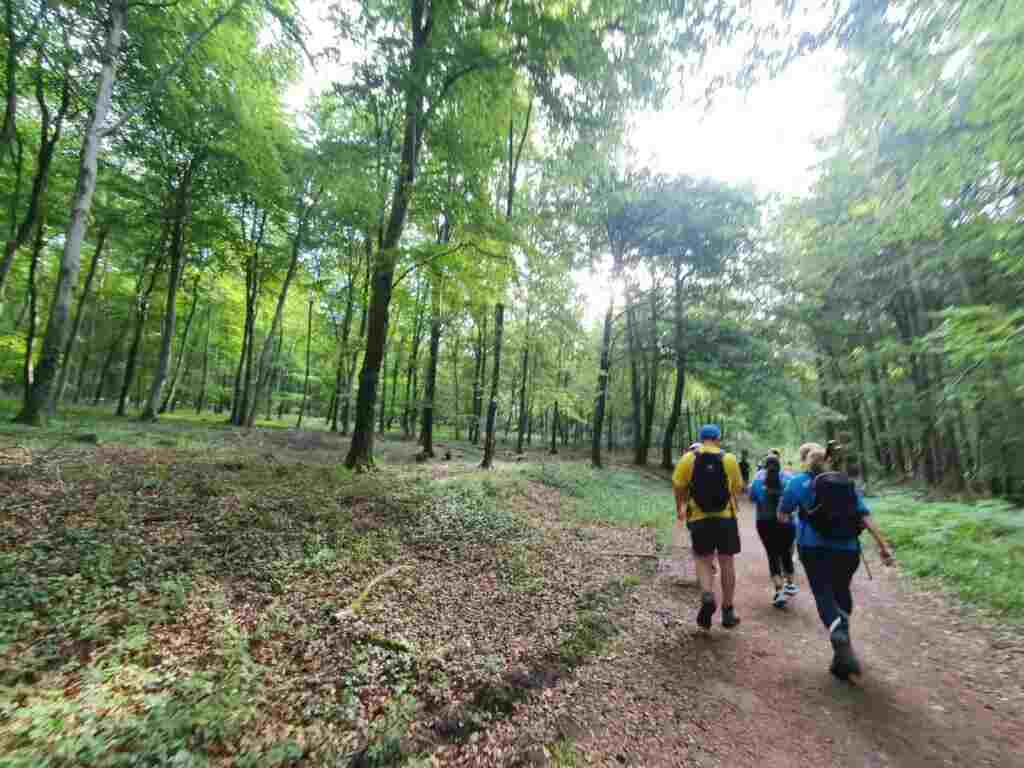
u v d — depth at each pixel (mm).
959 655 3938
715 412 25469
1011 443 10516
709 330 21891
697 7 5234
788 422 22594
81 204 10445
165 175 17609
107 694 2611
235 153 16641
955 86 4617
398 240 9961
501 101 10297
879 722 2982
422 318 24672
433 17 8914
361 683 3068
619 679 3424
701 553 4324
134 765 2100
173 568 4359
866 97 5176
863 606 5215
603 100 8406
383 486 8516
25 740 2182
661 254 21469
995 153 4812
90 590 3732
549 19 7410
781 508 3979
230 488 6984
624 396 31781
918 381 13930
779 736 2828
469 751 2557
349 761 2354
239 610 3832
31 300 16562
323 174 9641
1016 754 2670
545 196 18672
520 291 14406
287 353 37125
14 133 13375
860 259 9211
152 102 14352
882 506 9953
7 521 4746
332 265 25047
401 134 12117
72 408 19156
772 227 10141
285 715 2672
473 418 29203
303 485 7820
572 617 4332
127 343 30969
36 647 2977
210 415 28594
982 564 5984
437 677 3201
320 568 4801
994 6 3805
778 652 3982
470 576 5191
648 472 20750
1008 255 6258
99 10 11047
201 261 22562
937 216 6355
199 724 2400
